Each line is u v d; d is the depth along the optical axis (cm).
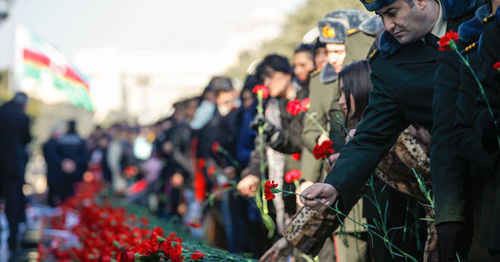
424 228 649
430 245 551
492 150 453
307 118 862
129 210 1653
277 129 941
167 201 2148
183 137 1839
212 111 1595
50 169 3078
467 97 472
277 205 968
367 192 681
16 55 3130
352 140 553
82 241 1295
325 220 590
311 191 533
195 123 1586
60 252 1291
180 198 2086
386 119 548
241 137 1196
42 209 2806
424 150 554
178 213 2017
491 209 458
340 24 812
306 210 597
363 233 764
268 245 1050
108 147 3372
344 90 690
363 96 680
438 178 481
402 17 524
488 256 479
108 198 2262
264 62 999
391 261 679
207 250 691
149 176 2597
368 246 766
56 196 3095
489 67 449
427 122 540
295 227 603
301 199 557
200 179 1519
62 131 3125
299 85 980
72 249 1140
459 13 518
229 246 1316
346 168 538
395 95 544
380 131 547
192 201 1786
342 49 816
